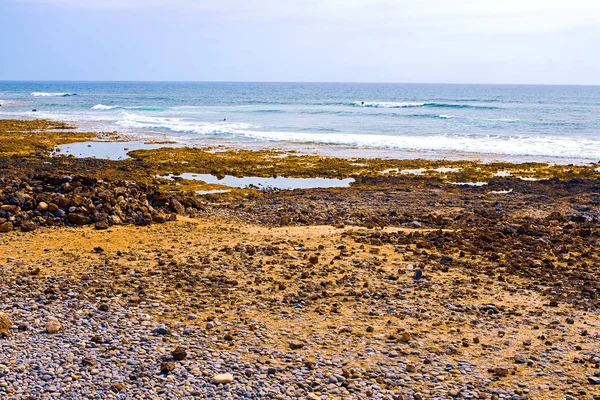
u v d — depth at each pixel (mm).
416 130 66125
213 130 66688
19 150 46875
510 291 14055
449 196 30344
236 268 15227
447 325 11688
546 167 40062
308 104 126125
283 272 15008
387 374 9383
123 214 20766
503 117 84500
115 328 10883
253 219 24078
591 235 20750
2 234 17922
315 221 23812
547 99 155625
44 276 13781
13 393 8320
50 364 9258
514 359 10055
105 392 8492
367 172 38844
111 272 14352
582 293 14008
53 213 19828
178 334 10742
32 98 155125
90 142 54906
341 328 11297
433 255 16953
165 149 49219
